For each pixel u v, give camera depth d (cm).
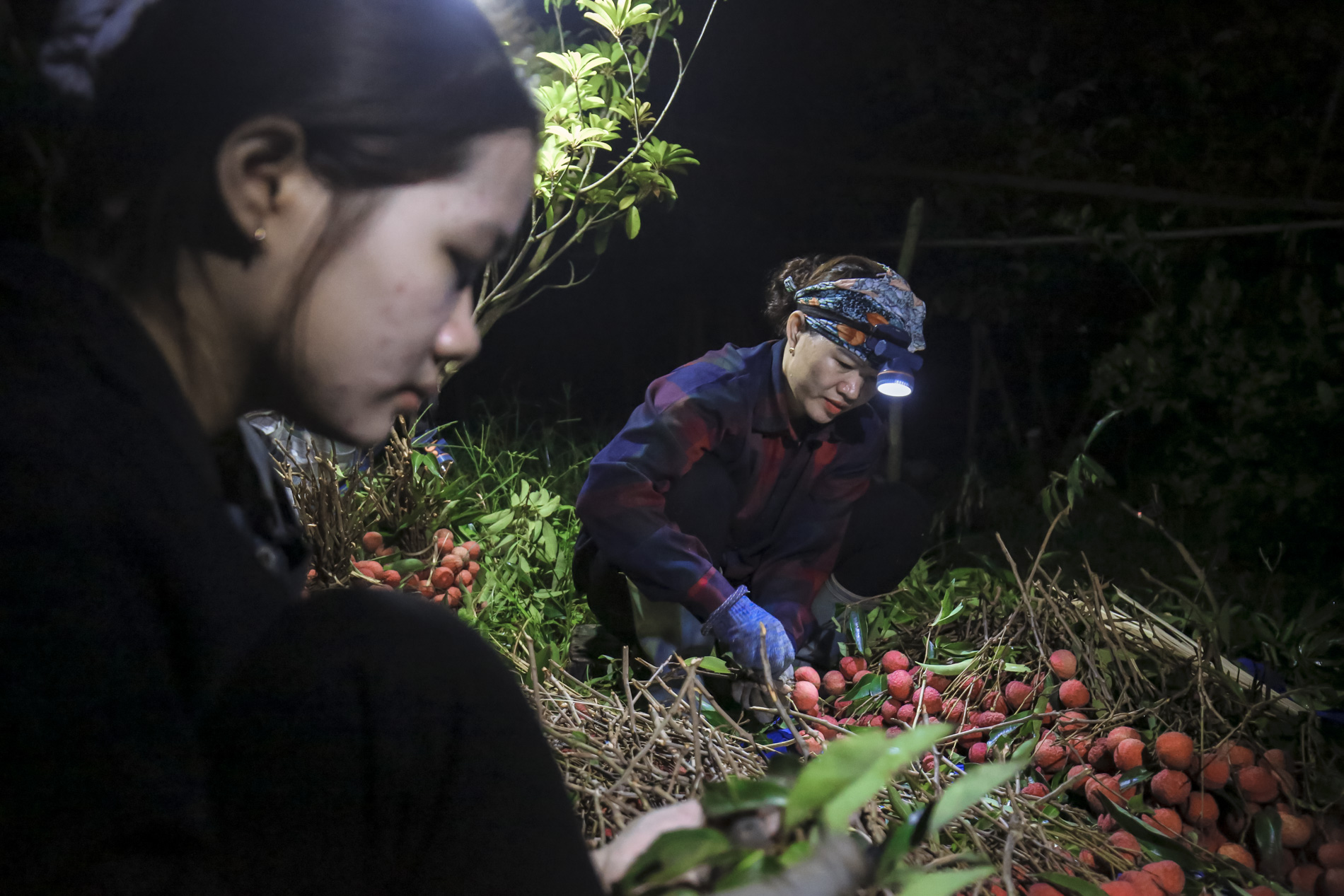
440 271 78
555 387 621
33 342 66
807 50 625
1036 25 579
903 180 600
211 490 72
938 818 81
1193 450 446
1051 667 219
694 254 623
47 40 77
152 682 65
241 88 72
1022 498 497
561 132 261
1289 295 459
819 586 262
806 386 234
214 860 67
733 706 244
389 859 70
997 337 580
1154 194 510
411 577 254
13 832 62
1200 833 179
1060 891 144
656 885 82
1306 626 240
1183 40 547
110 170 75
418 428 330
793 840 84
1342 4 508
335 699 69
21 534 62
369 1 75
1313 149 520
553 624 290
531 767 73
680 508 245
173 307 78
